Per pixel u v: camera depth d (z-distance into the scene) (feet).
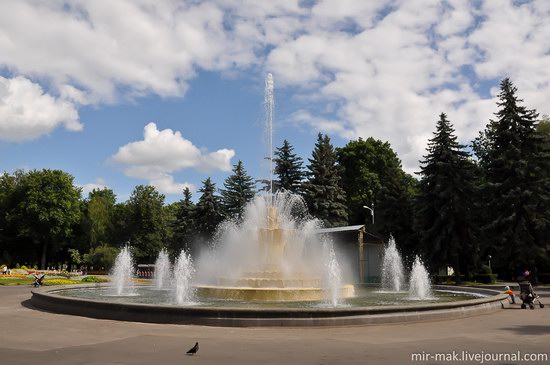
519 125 132.05
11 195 265.54
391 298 68.95
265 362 26.81
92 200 281.13
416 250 163.22
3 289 98.53
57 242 265.54
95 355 28.81
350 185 220.84
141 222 266.16
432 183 138.51
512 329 39.55
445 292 84.12
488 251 136.15
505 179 131.03
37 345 32.35
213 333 37.81
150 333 37.70
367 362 26.73
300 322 40.63
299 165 196.75
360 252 134.10
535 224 123.03
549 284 134.10
